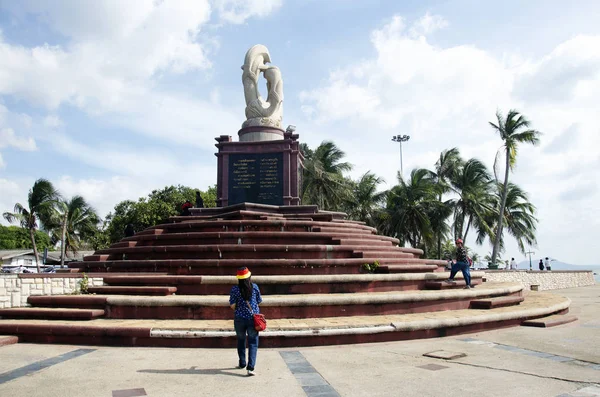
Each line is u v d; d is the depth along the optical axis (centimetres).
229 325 886
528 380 614
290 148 1800
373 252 1372
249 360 649
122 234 4209
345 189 3622
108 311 994
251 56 1972
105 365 707
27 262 4916
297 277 1098
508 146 3575
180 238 1380
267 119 1892
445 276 1380
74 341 876
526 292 1919
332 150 3781
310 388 584
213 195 4366
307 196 3478
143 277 1133
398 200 3897
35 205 3828
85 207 5022
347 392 567
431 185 3838
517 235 4550
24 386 594
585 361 730
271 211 1659
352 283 1152
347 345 859
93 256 1436
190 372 666
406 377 634
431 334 941
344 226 1587
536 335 977
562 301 1423
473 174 3938
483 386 586
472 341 905
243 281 681
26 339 895
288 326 861
